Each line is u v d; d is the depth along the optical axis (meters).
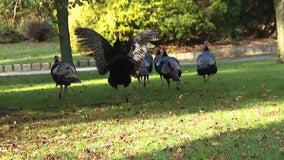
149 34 14.30
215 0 30.58
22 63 27.61
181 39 30.73
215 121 11.26
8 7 23.36
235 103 13.80
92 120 12.45
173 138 9.71
